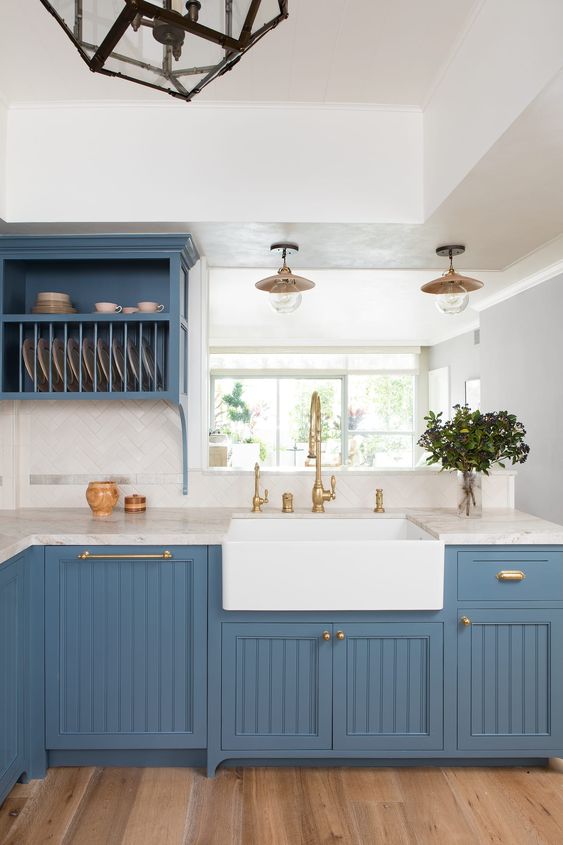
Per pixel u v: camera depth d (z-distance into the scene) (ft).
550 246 11.53
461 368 23.70
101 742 6.94
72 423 8.89
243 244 8.67
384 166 7.79
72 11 3.34
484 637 6.90
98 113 7.69
